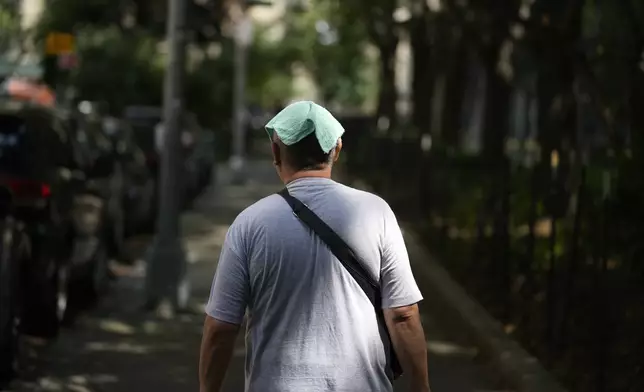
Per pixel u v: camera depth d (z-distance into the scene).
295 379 3.89
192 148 26.86
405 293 4.04
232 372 9.76
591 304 9.06
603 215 8.92
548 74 14.36
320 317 3.93
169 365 10.00
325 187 4.09
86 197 12.51
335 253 3.96
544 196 12.45
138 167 18.77
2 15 33.91
